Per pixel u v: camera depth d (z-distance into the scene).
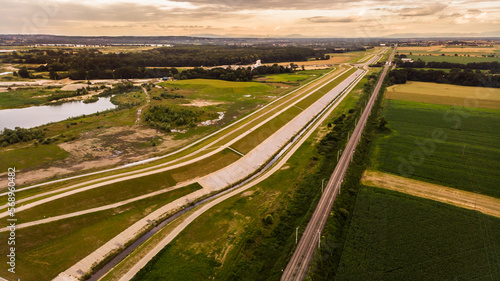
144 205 65.31
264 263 49.84
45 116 129.62
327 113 137.62
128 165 83.19
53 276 46.44
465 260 49.03
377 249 51.44
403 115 122.94
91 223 58.19
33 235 53.06
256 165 86.94
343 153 89.44
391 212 61.22
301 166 84.88
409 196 66.88
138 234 57.06
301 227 56.84
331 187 70.81
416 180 73.94
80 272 47.69
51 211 58.97
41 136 98.94
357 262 48.75
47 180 73.12
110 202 64.31
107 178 71.38
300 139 106.38
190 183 74.44
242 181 79.12
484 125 106.31
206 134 108.56
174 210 64.94
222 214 62.84
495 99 132.12
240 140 98.56
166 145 98.44
